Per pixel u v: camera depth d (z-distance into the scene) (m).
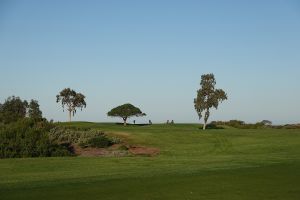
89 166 35.53
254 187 21.44
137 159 40.88
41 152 52.66
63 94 128.25
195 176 25.19
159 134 74.25
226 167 30.36
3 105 107.75
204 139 69.31
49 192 20.12
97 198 18.78
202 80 97.56
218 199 18.62
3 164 37.12
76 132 65.38
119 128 85.88
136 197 18.98
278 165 30.92
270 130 83.69
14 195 19.45
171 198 18.81
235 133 75.81
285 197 19.08
